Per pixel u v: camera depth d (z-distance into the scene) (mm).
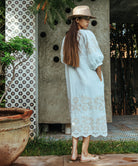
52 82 3668
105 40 3668
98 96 2186
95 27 3662
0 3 3533
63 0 2842
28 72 3201
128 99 6641
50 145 2850
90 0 3656
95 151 2527
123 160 2223
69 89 2316
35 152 2533
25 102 3193
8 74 3189
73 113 2197
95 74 2199
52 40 3674
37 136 3197
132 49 6703
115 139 3234
